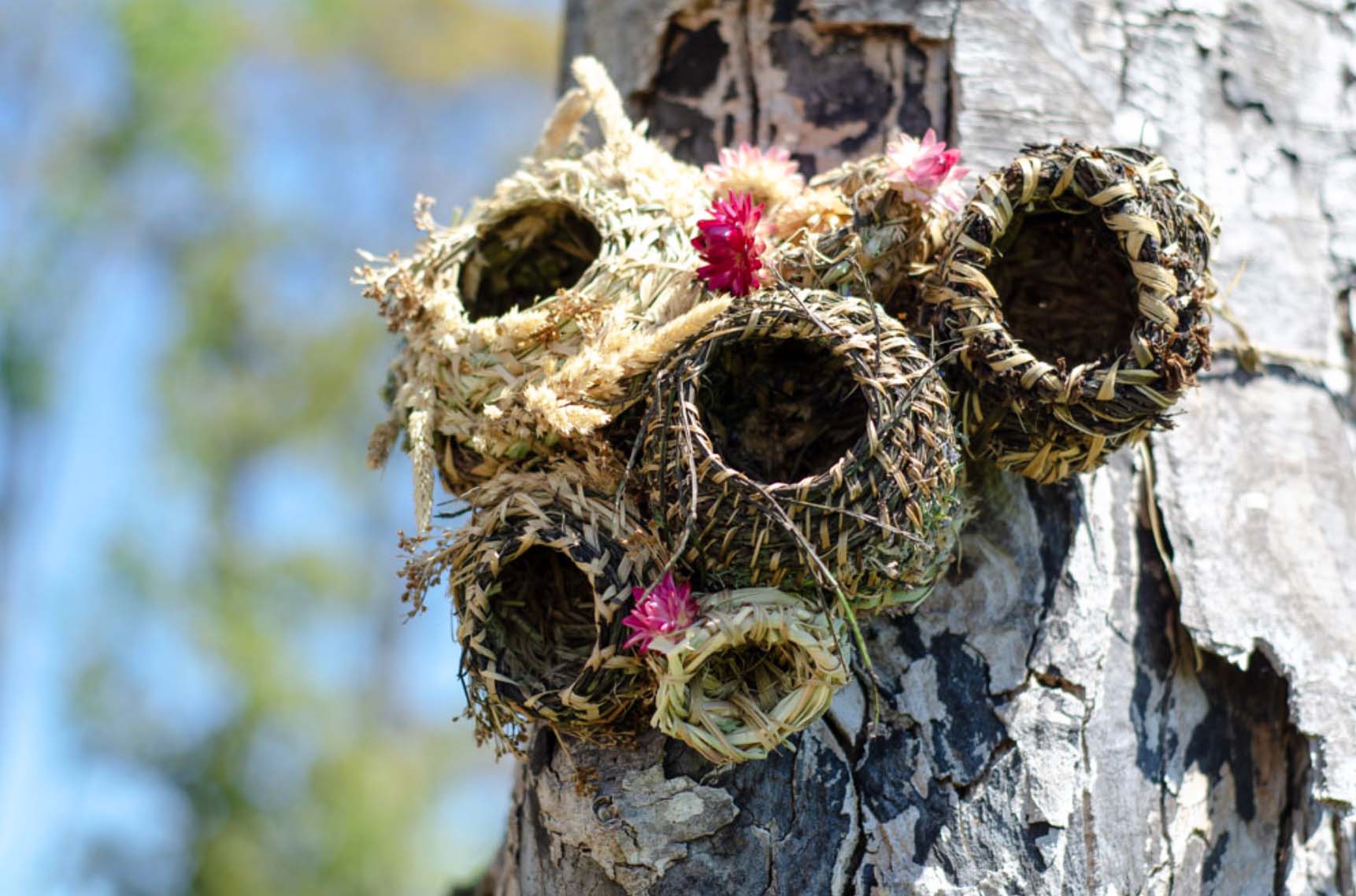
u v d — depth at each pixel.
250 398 11.24
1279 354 2.50
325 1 12.87
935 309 1.99
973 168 2.49
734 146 2.67
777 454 2.08
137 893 8.28
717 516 1.80
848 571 1.81
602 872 2.15
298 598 10.29
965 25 2.58
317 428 11.44
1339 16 2.82
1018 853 2.10
